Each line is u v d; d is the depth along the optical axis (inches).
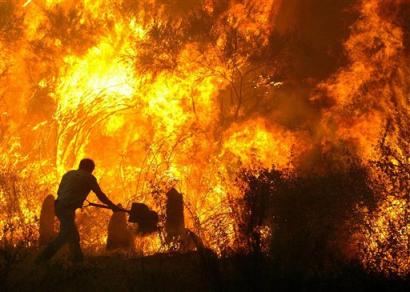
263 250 781.3
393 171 912.3
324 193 848.9
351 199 866.8
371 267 805.9
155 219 1106.7
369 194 878.4
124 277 858.1
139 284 828.6
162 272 847.7
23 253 997.2
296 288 761.0
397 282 785.6
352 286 778.2
